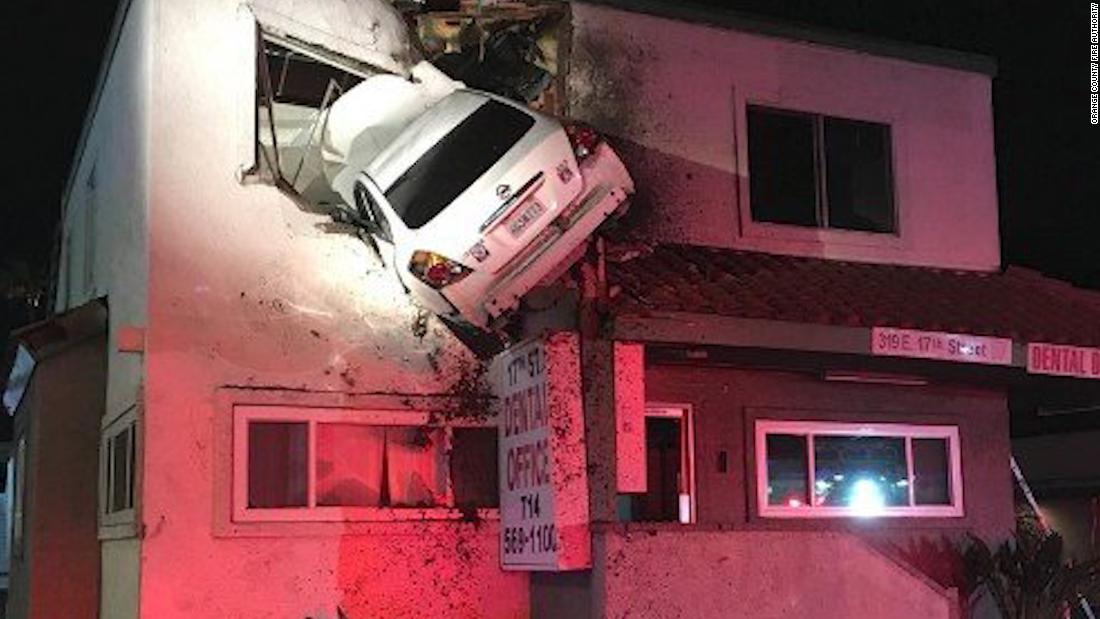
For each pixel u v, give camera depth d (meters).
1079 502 18.00
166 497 9.23
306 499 9.73
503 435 10.12
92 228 13.55
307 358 9.90
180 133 9.74
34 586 10.91
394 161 9.89
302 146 11.11
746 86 12.65
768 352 10.85
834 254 12.80
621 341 9.90
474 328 10.40
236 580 9.38
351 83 11.48
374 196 9.74
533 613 10.16
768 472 12.05
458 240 9.44
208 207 9.75
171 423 9.34
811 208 12.92
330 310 10.04
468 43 11.88
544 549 9.20
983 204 13.76
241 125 9.94
